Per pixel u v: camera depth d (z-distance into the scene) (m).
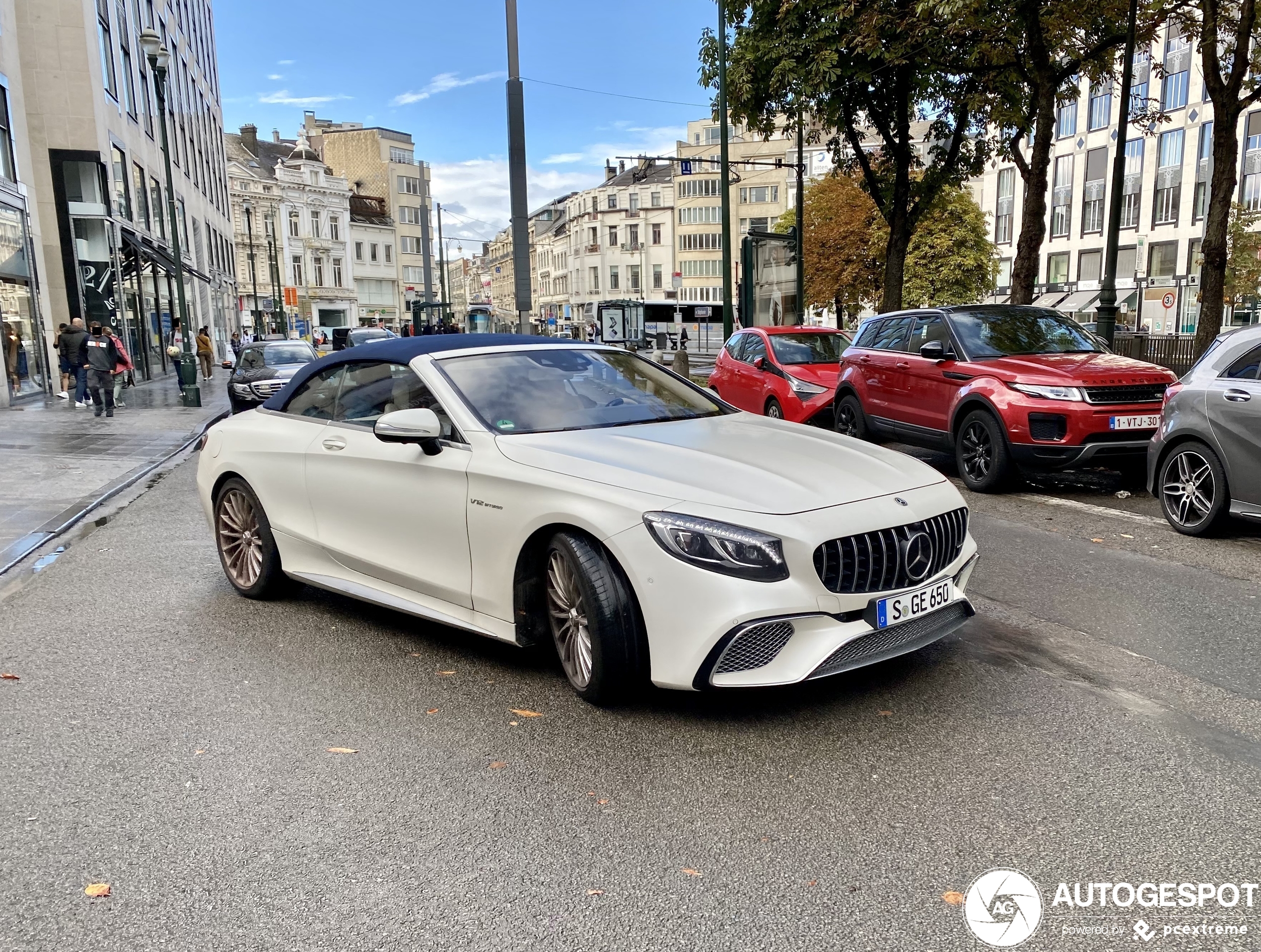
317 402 5.16
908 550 3.51
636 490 3.51
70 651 4.66
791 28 14.81
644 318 58.88
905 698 3.80
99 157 23.55
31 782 3.28
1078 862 2.65
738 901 2.51
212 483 5.60
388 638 4.74
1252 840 2.75
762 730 3.54
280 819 2.99
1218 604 5.05
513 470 3.86
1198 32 12.38
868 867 2.65
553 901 2.53
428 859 2.74
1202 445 6.47
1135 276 44.59
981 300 40.09
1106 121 46.12
